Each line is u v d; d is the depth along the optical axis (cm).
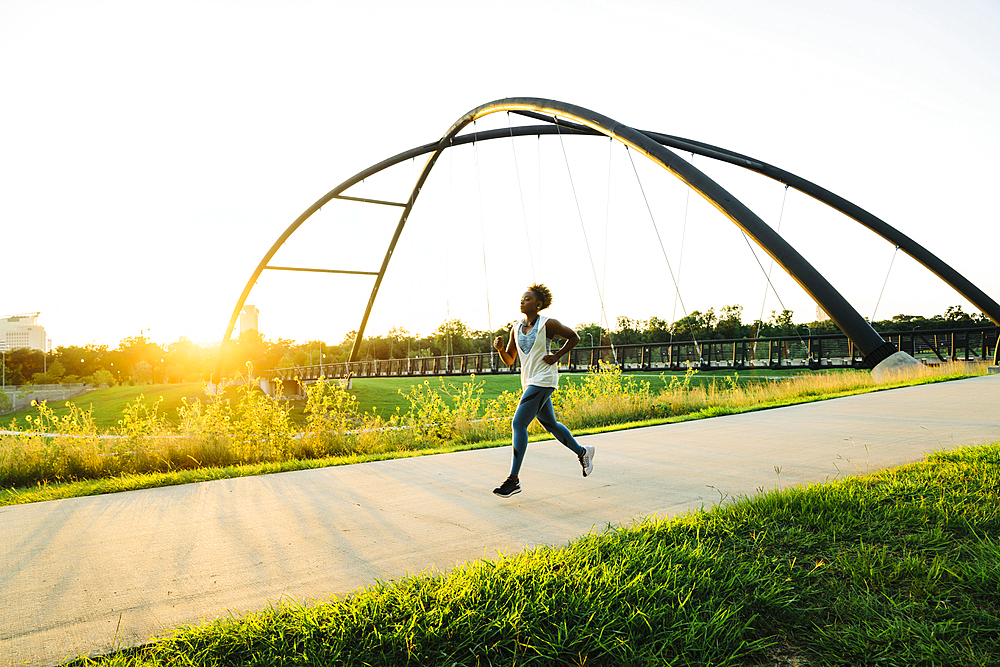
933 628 184
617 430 777
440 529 318
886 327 4038
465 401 1134
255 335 9244
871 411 816
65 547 302
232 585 244
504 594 211
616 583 217
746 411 959
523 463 529
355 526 329
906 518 285
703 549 251
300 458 808
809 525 284
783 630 192
